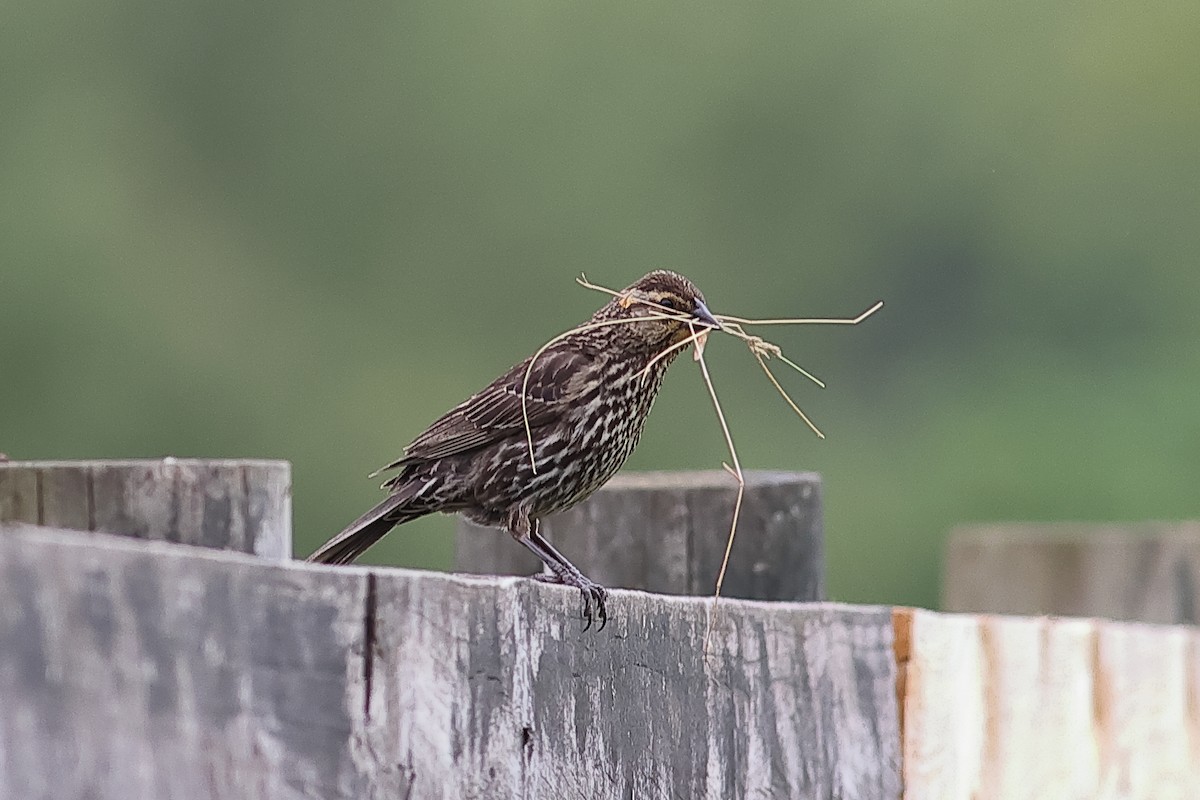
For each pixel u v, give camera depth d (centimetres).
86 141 1853
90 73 1889
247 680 282
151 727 273
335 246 1911
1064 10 1892
